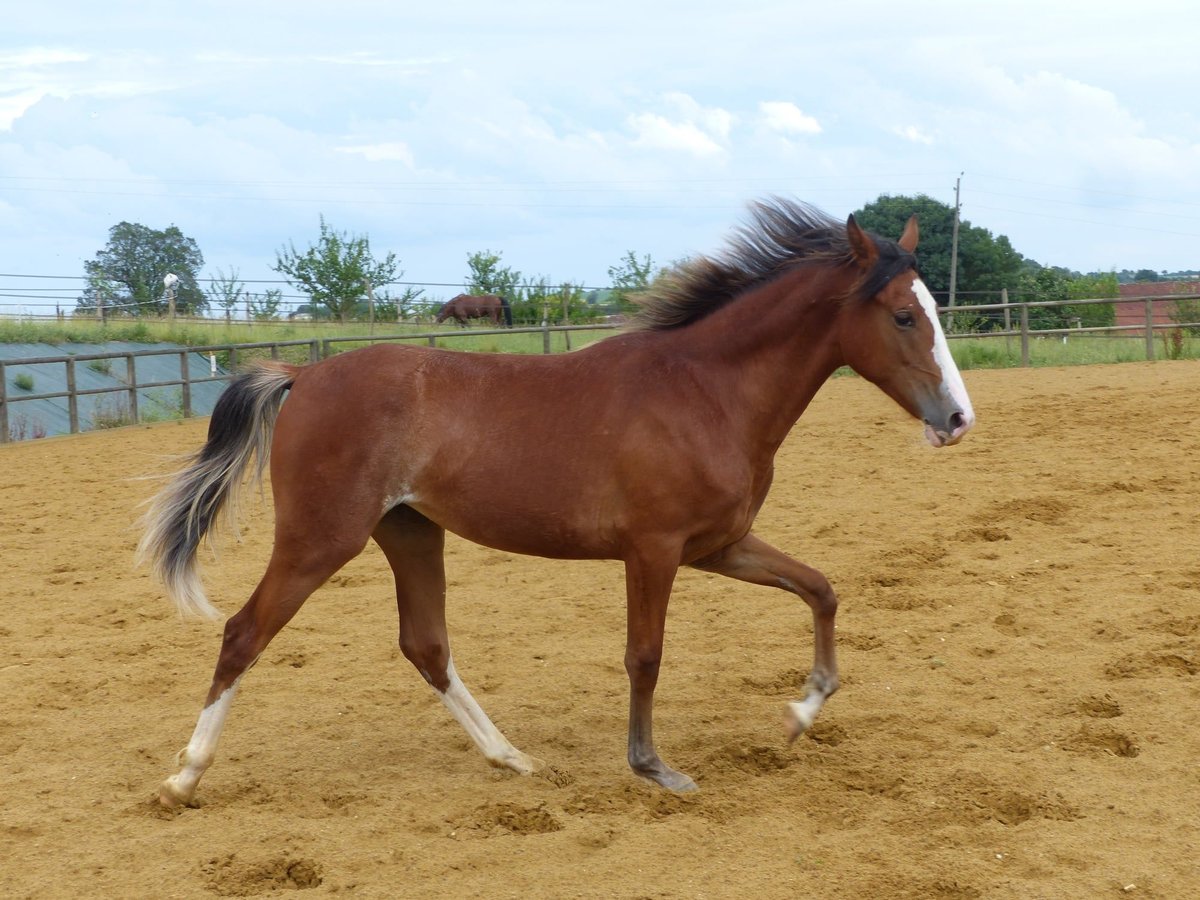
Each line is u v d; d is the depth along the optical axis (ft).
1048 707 17.35
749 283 16.12
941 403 15.29
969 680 18.85
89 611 25.41
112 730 17.99
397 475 15.39
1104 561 25.14
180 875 12.80
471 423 15.47
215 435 16.07
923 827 13.52
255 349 81.35
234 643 15.16
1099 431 41.88
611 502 15.29
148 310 119.03
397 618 24.23
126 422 62.59
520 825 14.07
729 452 15.43
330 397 15.42
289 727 18.07
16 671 21.02
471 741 17.39
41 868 13.10
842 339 15.81
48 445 54.80
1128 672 18.56
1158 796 13.94
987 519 29.94
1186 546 25.76
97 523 35.60
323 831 13.88
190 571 15.76
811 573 16.02
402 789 15.40
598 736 17.42
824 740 16.78
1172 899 11.48
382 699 19.36
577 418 15.40
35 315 96.22
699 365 15.72
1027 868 12.25
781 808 14.35
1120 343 75.15
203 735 15.03
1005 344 72.18
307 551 15.23
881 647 20.86
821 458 41.19
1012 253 128.57
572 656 21.22
